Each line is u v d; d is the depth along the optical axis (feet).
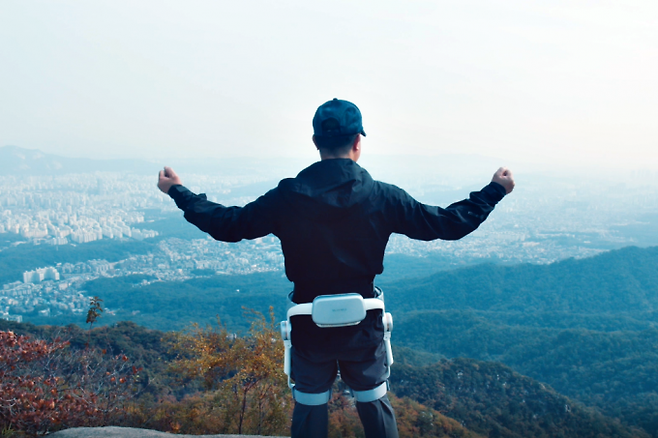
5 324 62.49
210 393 24.36
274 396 21.59
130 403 17.63
